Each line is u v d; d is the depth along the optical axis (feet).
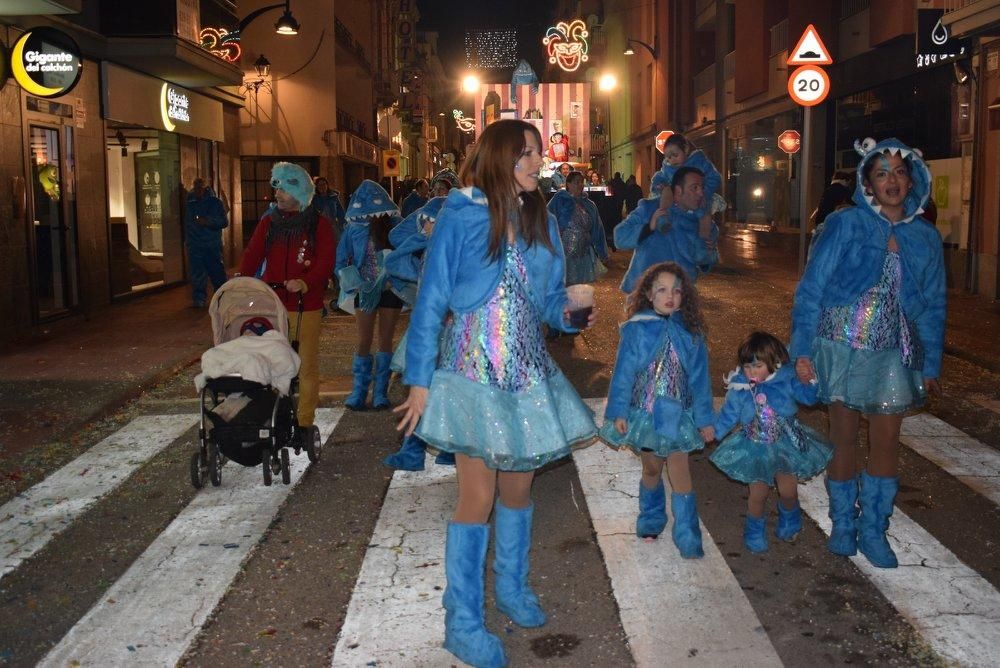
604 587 15.24
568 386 13.29
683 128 130.21
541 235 12.69
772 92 88.99
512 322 12.57
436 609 14.48
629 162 171.53
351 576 15.88
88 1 49.78
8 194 40.42
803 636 13.46
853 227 15.40
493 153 12.47
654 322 15.87
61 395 29.09
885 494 15.79
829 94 73.10
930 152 55.98
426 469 21.80
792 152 79.00
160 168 62.49
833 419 16.19
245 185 99.09
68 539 17.76
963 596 14.70
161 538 17.70
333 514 18.90
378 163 134.00
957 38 46.80
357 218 26.03
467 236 12.47
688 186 22.53
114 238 61.52
